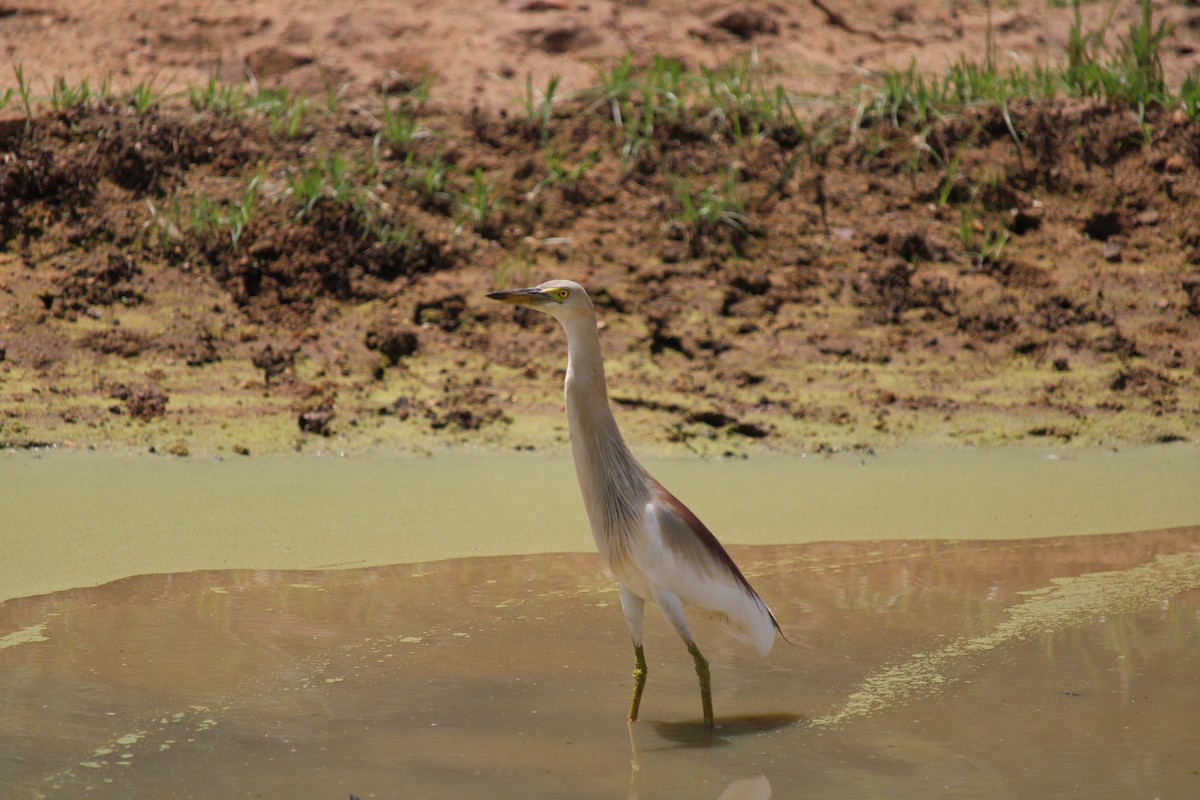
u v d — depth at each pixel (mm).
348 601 8898
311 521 10438
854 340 14625
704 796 6332
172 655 7848
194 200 15055
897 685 7797
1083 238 16359
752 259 15688
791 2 21234
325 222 14914
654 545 7289
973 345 14664
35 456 11477
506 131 16875
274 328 13945
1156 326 15070
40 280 13844
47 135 15242
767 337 14570
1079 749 6891
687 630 7289
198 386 12930
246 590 9016
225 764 6492
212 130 15945
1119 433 13188
